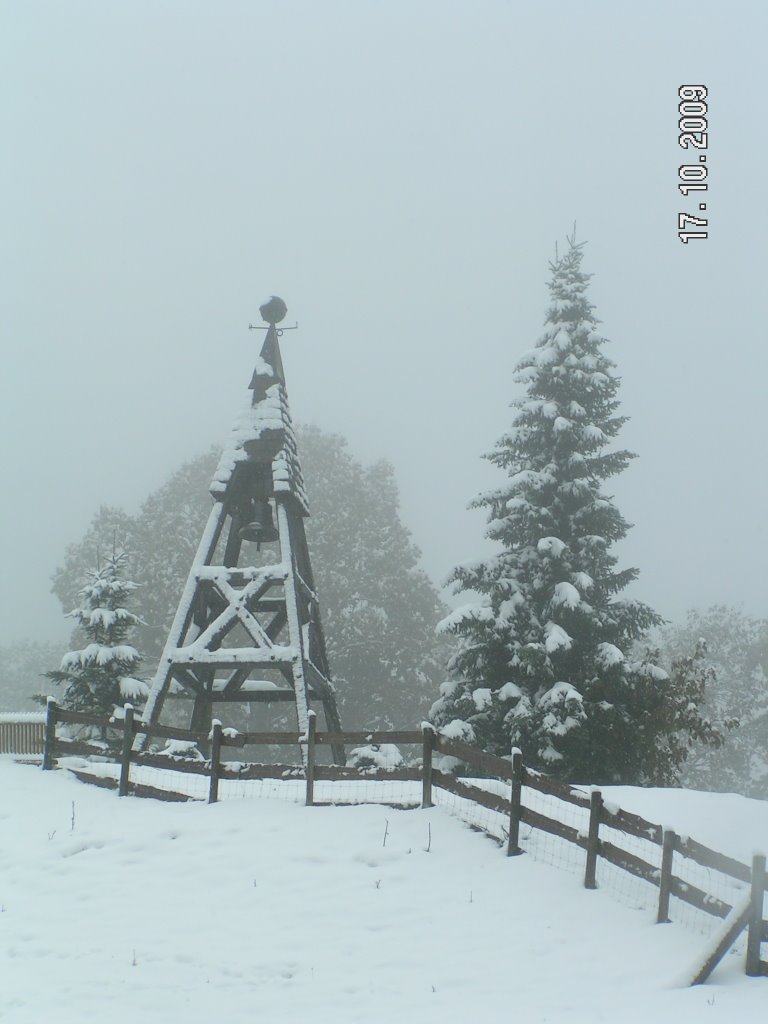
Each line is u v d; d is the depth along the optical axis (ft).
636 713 96.22
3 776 59.77
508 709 95.40
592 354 104.58
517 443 102.58
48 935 38.75
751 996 32.22
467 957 36.42
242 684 83.87
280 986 34.55
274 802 52.39
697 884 42.83
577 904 40.32
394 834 46.98
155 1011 32.55
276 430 78.64
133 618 94.94
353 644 169.17
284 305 83.41
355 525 183.73
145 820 50.70
